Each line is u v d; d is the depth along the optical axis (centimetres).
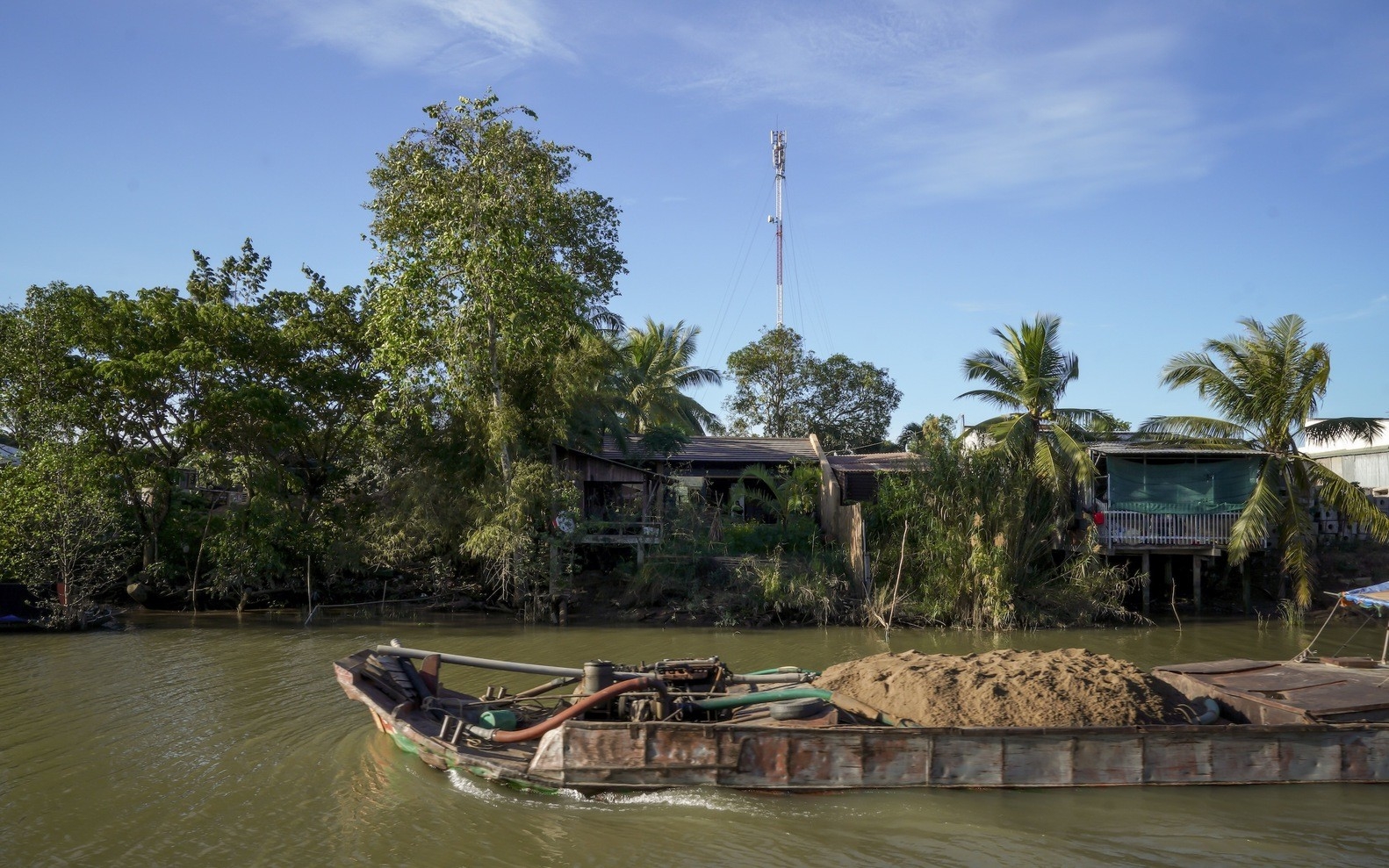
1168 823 885
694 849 832
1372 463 3256
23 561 2159
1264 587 2784
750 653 1922
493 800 945
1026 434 2569
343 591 2678
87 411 2505
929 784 951
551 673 1122
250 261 2834
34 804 930
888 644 2072
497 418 2448
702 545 2566
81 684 1497
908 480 2622
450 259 2334
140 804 931
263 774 1021
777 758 950
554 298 2439
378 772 1026
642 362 3797
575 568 2544
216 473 2656
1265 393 2552
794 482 2975
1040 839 852
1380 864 804
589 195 2759
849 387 4616
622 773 950
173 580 2673
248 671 1620
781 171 4597
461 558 2638
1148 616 2523
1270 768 977
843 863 806
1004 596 2328
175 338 2627
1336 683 1118
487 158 2311
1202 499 2597
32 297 2575
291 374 2700
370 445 2714
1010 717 988
